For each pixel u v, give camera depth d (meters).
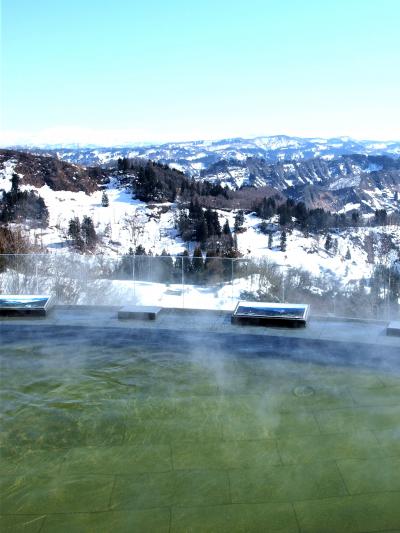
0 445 4.13
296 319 6.87
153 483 3.62
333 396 4.90
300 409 4.67
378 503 3.38
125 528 3.18
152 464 3.84
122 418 4.55
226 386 5.17
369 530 3.14
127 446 4.09
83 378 5.42
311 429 4.32
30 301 7.81
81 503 3.42
